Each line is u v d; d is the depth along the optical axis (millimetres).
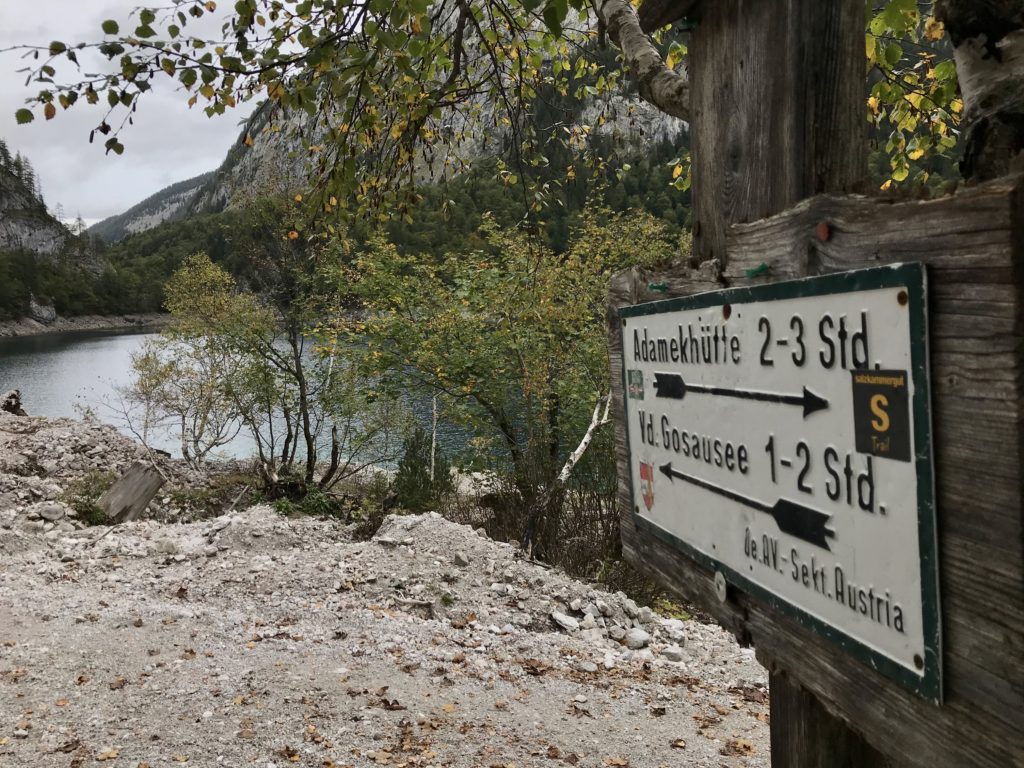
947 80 3320
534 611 6973
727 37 1821
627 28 3049
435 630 6094
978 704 1100
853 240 1319
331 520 12797
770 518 1554
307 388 18688
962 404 1088
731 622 1801
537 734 4477
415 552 7684
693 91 2006
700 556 1860
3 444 14695
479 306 14961
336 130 4102
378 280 15148
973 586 1089
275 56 3469
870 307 1248
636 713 5012
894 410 1202
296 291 17047
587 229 15742
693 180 2025
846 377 1312
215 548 7598
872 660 1290
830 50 1577
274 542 7938
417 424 17766
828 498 1370
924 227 1146
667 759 4363
